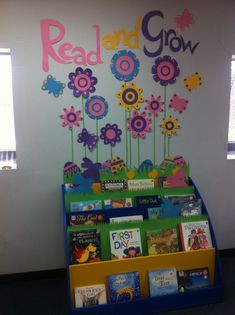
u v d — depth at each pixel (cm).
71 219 194
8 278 221
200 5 217
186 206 208
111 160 220
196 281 192
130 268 184
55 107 207
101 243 190
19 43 196
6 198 212
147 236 194
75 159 215
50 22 198
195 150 234
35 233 220
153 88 218
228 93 233
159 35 213
